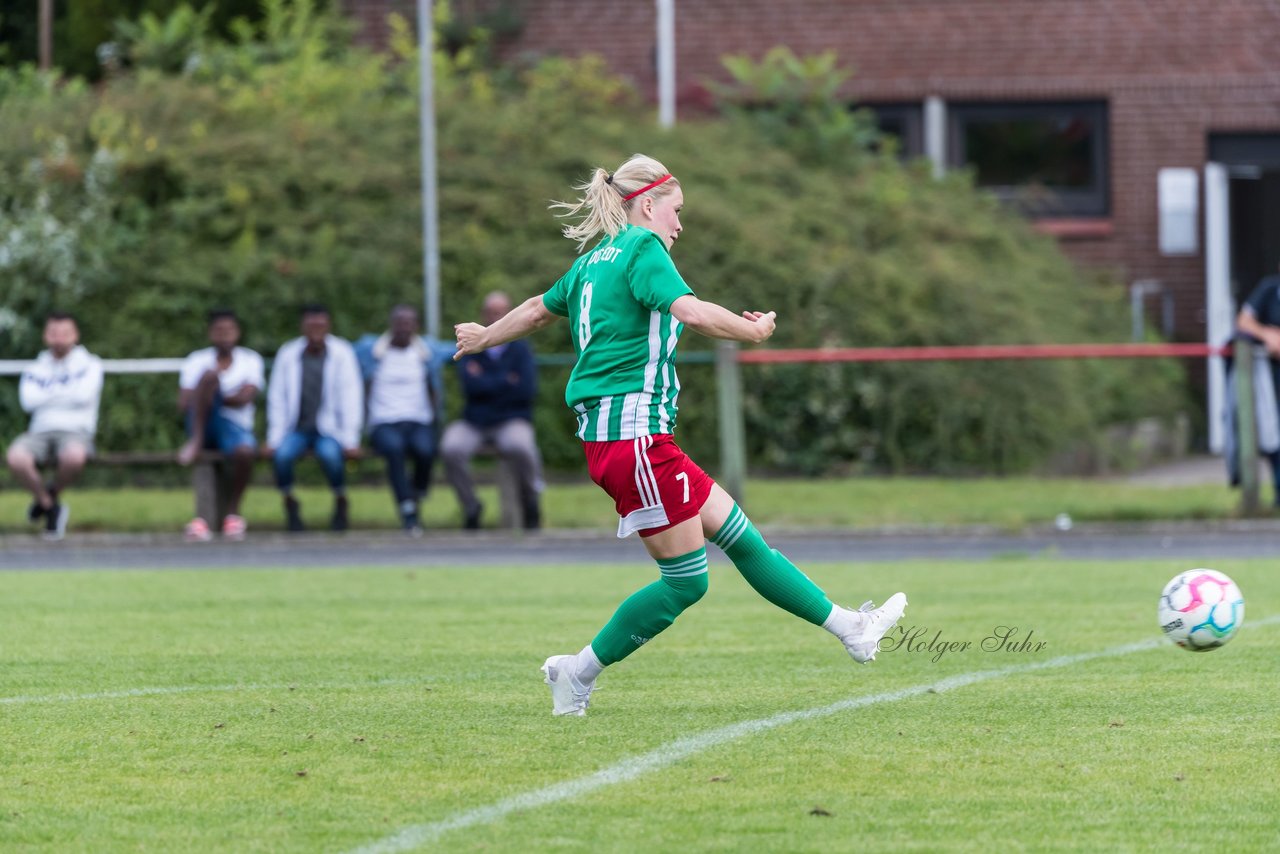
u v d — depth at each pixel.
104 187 65.25
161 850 15.83
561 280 21.62
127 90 71.81
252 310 63.44
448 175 68.62
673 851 15.62
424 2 60.88
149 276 63.59
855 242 69.00
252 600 35.25
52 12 84.75
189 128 68.56
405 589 37.22
